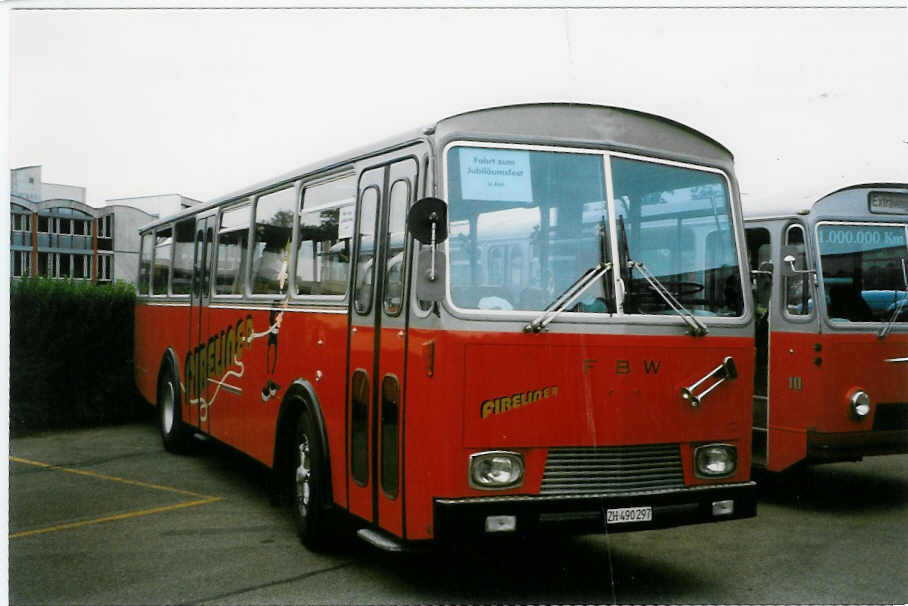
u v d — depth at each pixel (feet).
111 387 44.34
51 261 42.83
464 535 15.65
